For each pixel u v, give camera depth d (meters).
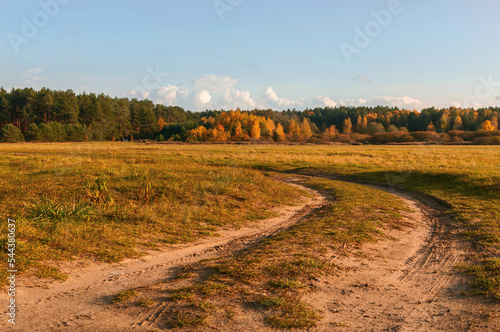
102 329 4.09
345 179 24.05
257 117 100.31
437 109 128.25
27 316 4.38
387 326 4.35
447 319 4.51
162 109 127.88
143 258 7.07
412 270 6.68
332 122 153.12
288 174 26.88
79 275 5.92
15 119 92.19
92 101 99.06
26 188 11.57
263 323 4.28
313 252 7.20
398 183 20.55
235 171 18.38
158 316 4.41
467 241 8.29
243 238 9.08
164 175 15.12
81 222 8.53
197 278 5.79
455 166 25.84
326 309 4.79
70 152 38.25
